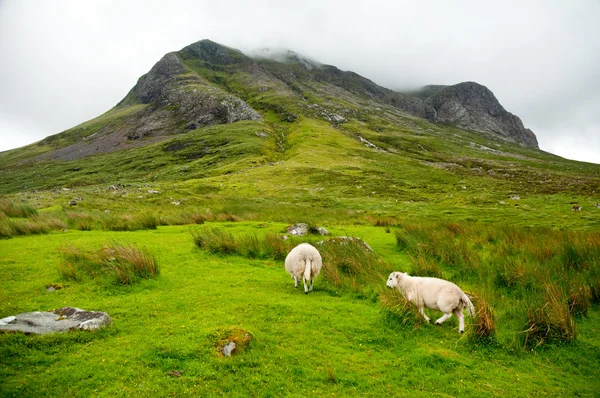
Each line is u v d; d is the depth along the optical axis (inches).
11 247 714.2
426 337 382.9
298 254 514.0
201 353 316.8
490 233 979.9
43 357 303.4
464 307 400.8
